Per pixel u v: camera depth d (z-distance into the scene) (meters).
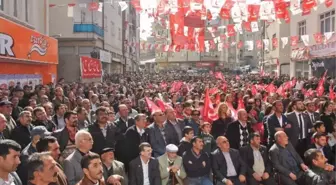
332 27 27.25
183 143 8.09
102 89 19.52
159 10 17.83
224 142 8.21
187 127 8.20
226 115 10.29
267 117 10.54
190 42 28.08
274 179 8.45
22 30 16.33
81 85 19.33
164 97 15.77
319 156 7.29
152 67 97.75
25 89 14.10
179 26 25.23
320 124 8.96
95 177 4.88
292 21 35.97
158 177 7.25
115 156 8.34
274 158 8.33
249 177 8.39
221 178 8.02
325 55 25.61
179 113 11.40
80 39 33.56
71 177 5.66
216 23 46.06
